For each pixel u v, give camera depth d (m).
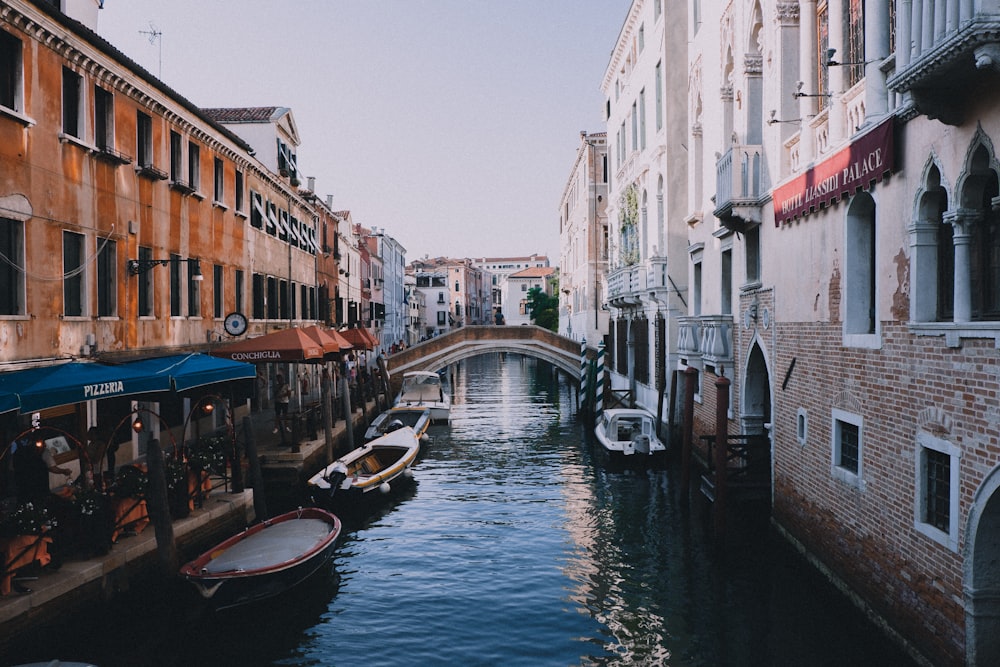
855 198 9.17
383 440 19.30
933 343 7.28
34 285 10.91
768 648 8.77
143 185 14.54
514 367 66.00
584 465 20.47
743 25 13.52
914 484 7.64
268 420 21.98
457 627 9.76
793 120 11.58
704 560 11.91
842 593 9.43
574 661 8.79
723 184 13.44
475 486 18.08
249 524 12.86
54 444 11.71
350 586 11.29
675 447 20.23
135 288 14.09
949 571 6.95
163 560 9.38
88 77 12.48
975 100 6.50
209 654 8.95
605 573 11.62
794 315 11.20
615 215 30.94
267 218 23.42
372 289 52.03
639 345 25.42
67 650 8.23
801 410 10.95
